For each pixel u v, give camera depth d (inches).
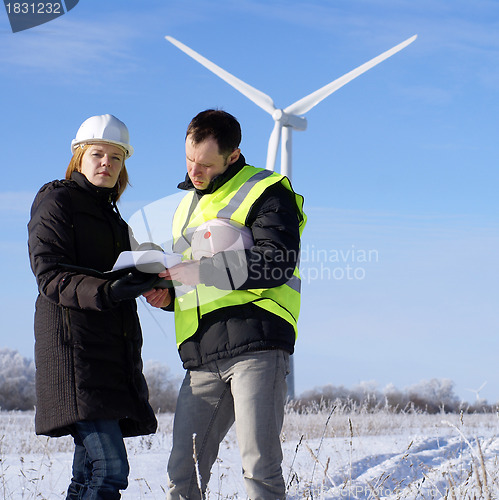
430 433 404.2
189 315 157.3
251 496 147.6
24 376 2394.2
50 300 148.9
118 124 164.4
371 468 271.9
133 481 255.9
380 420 493.4
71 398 148.8
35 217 155.4
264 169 162.2
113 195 168.9
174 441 156.8
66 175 167.3
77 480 163.8
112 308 147.1
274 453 148.7
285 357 154.6
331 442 341.7
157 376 1576.0
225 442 353.1
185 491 154.9
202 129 155.4
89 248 157.8
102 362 153.9
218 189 160.2
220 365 153.2
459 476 215.9
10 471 267.1
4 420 601.6
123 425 164.1
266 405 148.3
